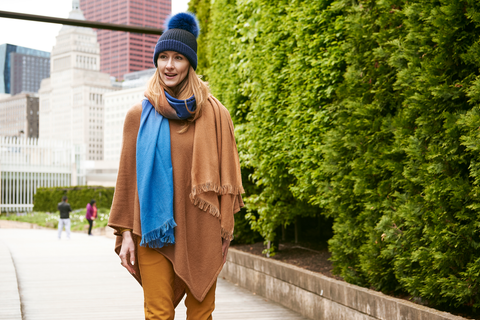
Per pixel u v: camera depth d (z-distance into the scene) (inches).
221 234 90.5
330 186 183.2
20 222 1000.9
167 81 90.9
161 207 85.0
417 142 135.3
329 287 172.1
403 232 144.1
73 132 6348.4
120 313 198.1
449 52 126.3
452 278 123.6
